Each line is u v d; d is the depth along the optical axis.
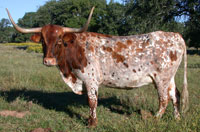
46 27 4.38
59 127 4.46
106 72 4.64
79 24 36.53
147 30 18.92
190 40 30.23
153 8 17.50
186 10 17.98
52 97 6.65
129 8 19.47
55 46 4.31
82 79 4.66
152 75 4.68
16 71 9.99
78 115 5.21
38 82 8.37
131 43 4.68
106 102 6.27
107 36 4.82
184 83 4.91
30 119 4.79
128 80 4.68
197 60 20.09
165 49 4.65
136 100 6.02
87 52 4.59
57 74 9.38
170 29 20.06
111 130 4.18
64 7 43.75
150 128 3.73
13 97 6.30
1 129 4.19
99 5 40.22
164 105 4.79
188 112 4.82
